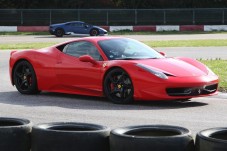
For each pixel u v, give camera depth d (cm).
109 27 7894
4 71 2669
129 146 596
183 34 7112
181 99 1678
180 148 594
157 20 8181
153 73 1548
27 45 4612
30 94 1856
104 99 1722
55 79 1778
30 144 664
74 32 7119
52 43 4981
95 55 1688
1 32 7625
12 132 647
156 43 4731
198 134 606
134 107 1557
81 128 674
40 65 1809
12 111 1514
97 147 627
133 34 7262
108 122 1320
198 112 1473
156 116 1405
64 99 1739
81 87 1709
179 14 8150
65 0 9056
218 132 622
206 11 8119
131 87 1580
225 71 2370
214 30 7856
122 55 1675
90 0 9156
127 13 8175
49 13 8112
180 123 1302
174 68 1595
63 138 624
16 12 8062
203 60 2945
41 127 652
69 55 1758
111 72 1617
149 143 591
